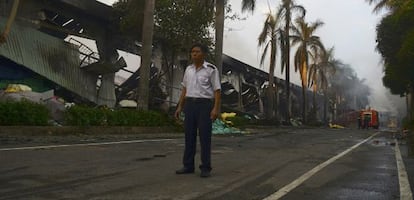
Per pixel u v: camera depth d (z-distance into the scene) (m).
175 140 13.85
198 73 6.24
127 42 29.62
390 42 24.41
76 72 24.62
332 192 5.31
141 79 20.16
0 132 12.52
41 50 22.66
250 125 30.55
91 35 26.72
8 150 8.59
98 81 26.62
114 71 26.05
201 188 5.31
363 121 50.88
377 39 25.55
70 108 15.72
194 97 6.22
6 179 5.52
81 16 25.84
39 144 10.31
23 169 6.30
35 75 22.39
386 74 25.61
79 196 4.68
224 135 19.16
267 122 35.47
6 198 4.50
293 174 6.67
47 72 22.72
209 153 6.19
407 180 6.30
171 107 30.53
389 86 27.16
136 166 7.02
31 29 22.41
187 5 27.47
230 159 8.54
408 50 19.17
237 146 12.03
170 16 27.12
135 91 31.23
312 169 7.29
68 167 6.65
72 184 5.32
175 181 5.73
